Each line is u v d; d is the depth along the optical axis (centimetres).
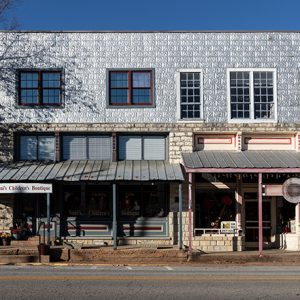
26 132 2197
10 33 2222
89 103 2209
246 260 1858
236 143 2197
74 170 2077
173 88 2217
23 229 2123
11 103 2202
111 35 2238
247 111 2212
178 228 2136
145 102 2222
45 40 2230
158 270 1573
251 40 2234
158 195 2170
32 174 2023
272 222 2227
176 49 2230
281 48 2234
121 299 987
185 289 1106
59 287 1126
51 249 1867
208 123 2192
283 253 1959
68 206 2167
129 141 2220
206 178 2188
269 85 2225
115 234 1942
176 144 2186
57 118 2198
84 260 1867
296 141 2200
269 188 1923
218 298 1002
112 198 2166
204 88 2214
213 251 2080
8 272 1458
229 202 2189
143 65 2223
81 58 2225
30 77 2225
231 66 2223
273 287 1138
